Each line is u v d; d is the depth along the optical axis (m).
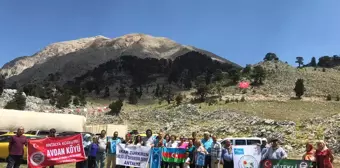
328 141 42.97
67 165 24.31
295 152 40.16
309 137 47.41
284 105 120.75
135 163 18.12
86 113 127.25
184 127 90.38
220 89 152.12
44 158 16.77
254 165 16.41
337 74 188.50
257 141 27.69
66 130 37.47
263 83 166.38
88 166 18.50
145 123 108.00
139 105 193.88
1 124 34.00
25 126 35.09
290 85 162.12
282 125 63.59
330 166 14.34
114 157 18.89
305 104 122.25
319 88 156.62
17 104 137.50
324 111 109.81
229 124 81.94
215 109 116.00
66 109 150.00
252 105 120.00
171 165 19.45
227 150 17.23
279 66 193.00
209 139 18.38
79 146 17.61
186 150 19.12
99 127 56.03
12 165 16.12
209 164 17.91
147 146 18.27
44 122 36.31
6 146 23.27
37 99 164.88
